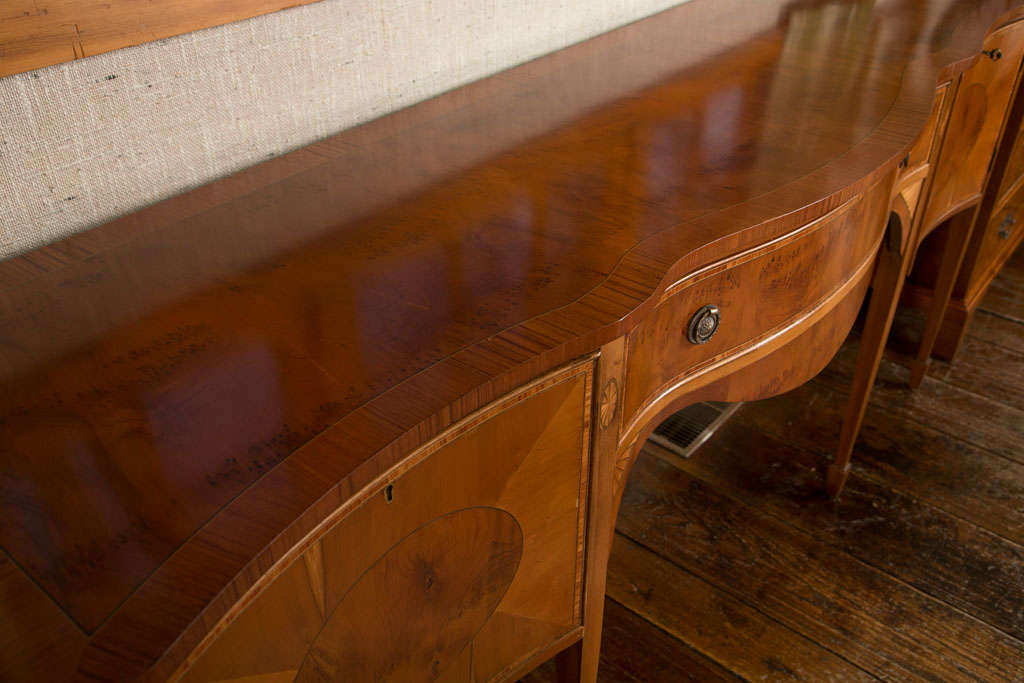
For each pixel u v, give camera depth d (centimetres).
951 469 134
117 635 33
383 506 46
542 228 63
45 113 59
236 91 71
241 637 39
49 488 40
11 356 50
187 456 42
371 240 62
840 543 121
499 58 98
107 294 56
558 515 62
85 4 57
